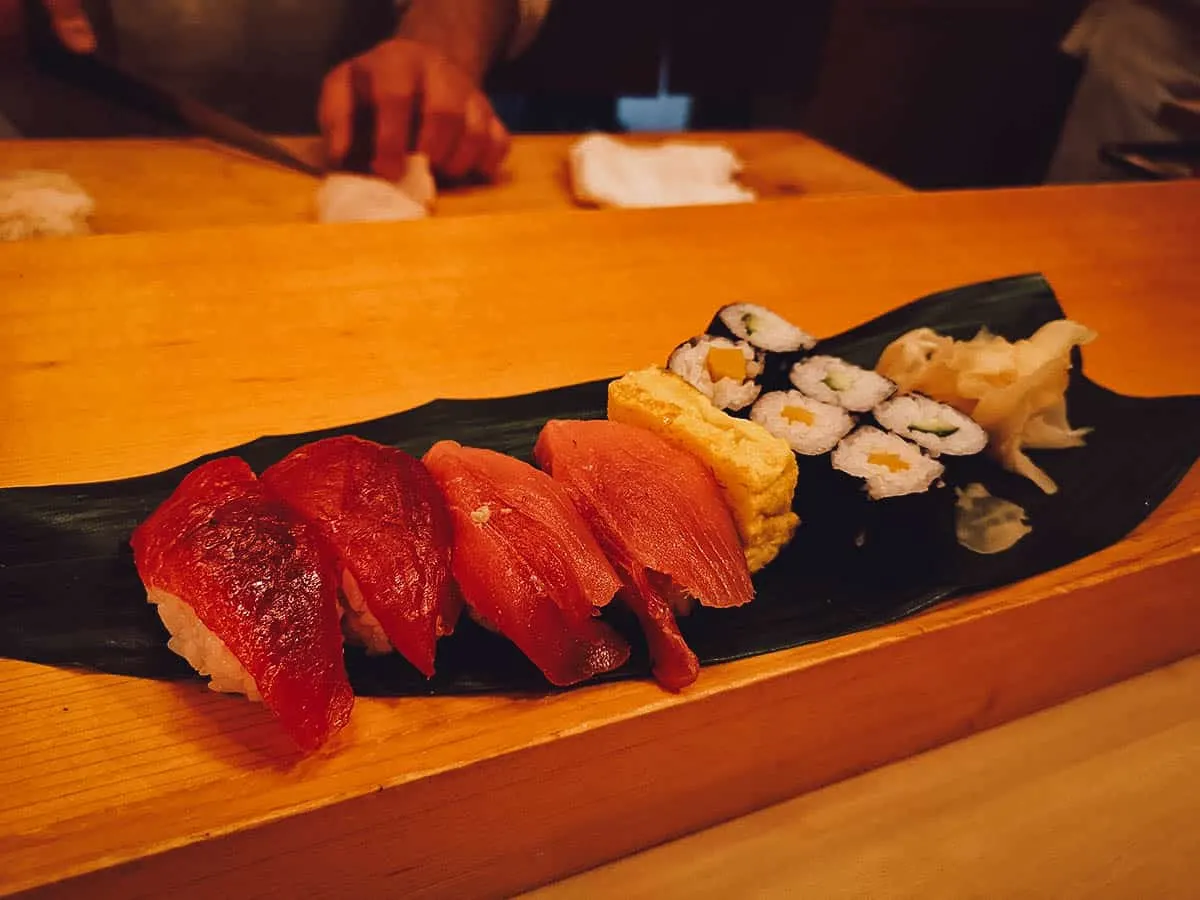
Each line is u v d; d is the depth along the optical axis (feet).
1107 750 0.84
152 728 0.64
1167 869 0.74
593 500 0.76
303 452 0.76
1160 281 1.39
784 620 0.76
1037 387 0.97
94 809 0.59
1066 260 1.41
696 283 1.24
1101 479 0.97
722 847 0.75
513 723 0.65
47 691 0.66
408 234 1.24
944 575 0.82
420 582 0.68
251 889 0.61
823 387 0.98
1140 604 0.87
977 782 0.81
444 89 1.47
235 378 0.99
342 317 1.09
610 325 1.14
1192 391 1.16
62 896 0.55
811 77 2.52
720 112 2.59
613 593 0.70
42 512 0.80
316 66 1.89
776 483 0.77
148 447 0.89
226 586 0.63
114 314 1.05
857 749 0.79
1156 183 1.64
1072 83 2.56
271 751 0.63
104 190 1.38
